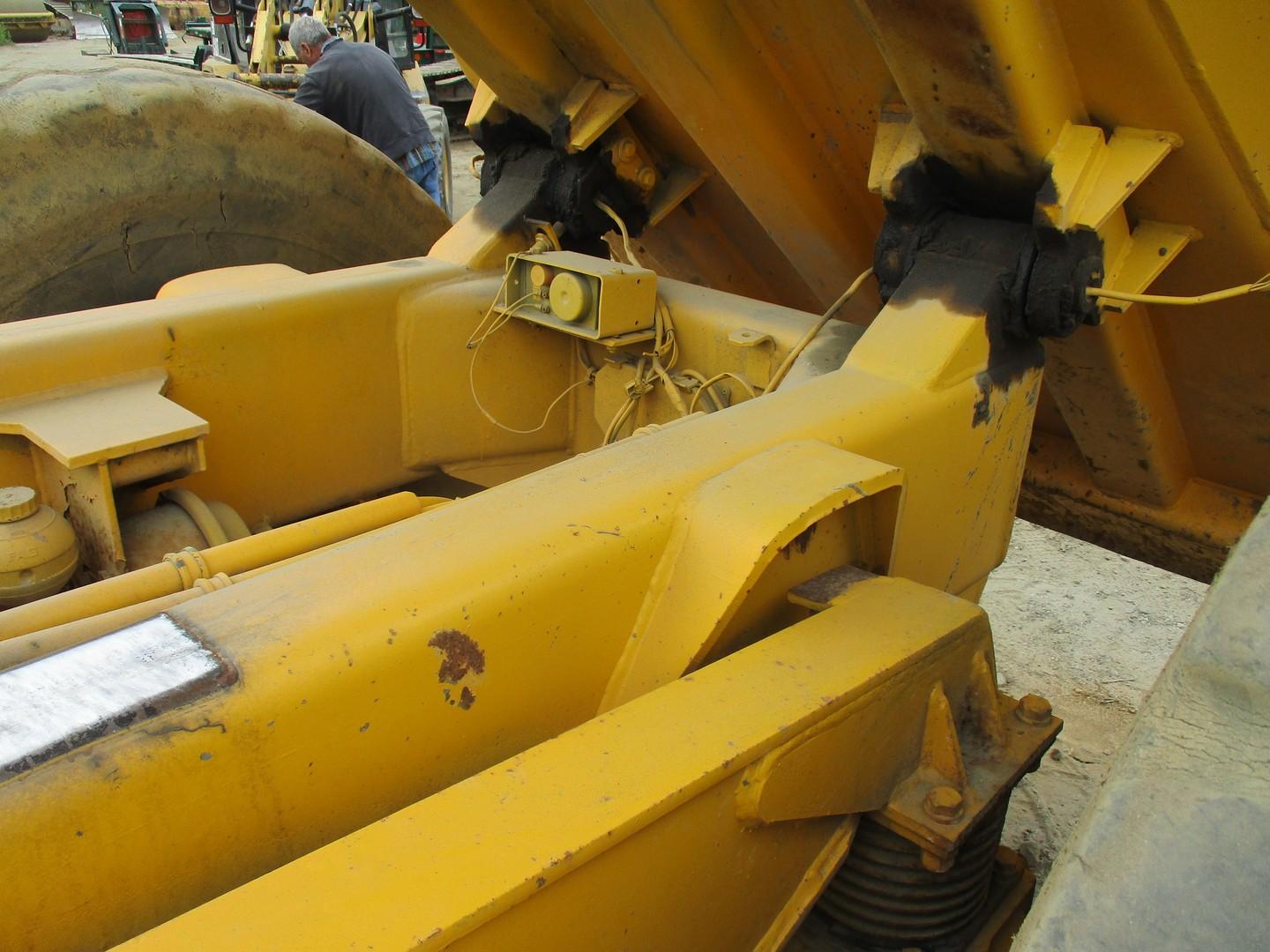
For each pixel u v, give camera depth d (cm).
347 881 78
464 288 207
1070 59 140
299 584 99
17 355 159
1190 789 63
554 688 113
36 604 116
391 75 523
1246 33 126
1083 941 56
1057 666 294
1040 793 242
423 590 100
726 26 163
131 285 225
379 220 262
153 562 155
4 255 200
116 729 81
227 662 88
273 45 796
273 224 243
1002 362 167
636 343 206
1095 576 342
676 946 99
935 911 131
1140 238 162
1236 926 56
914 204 168
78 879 79
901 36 134
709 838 97
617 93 203
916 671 117
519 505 116
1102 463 209
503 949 80
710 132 180
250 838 89
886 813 121
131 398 165
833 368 175
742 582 113
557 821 85
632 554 116
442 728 102
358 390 200
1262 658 67
